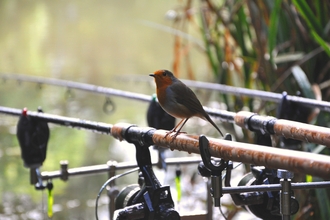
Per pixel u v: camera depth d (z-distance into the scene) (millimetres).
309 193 8664
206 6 11539
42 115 6676
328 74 9867
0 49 25562
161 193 5008
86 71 22000
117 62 23703
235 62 11469
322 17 9555
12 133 15859
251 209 5508
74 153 14445
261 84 10602
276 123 5367
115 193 7133
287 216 4469
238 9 10781
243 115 5758
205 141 4383
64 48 26000
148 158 5164
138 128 5258
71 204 11438
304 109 7039
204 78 20328
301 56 9594
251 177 5613
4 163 13695
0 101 18703
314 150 7898
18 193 12055
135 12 32344
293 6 9875
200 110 6773
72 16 31797
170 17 12703
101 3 34688
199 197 11219
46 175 6887
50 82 11609
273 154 3777
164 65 23219
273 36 9031
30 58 23906
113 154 14375
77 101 18953
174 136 4879
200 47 12062
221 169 4438
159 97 6941
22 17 31375
